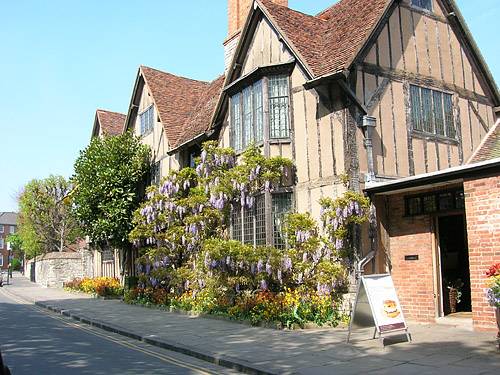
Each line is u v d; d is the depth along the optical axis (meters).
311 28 14.38
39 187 41.91
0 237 91.19
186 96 22.16
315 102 12.81
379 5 12.91
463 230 12.35
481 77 15.00
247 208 13.98
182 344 9.54
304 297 11.62
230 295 13.65
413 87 13.27
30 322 14.19
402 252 11.55
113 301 20.58
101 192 20.62
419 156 12.95
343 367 7.13
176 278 16.19
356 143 11.84
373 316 8.54
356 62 12.16
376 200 11.77
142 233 17.48
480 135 14.66
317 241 11.91
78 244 44.91
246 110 14.66
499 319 7.69
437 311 10.77
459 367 6.75
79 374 7.27
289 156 13.39
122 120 28.19
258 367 7.35
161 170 20.31
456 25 14.52
